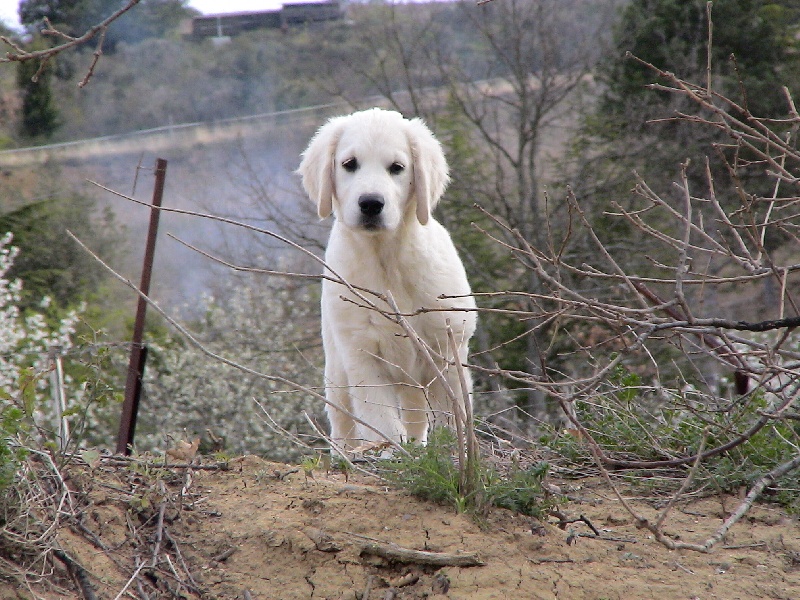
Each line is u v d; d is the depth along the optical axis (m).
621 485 5.85
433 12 22.03
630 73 21.89
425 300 7.30
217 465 5.33
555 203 19.56
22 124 24.89
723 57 22.14
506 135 21.95
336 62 23.23
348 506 4.70
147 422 16.58
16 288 16.09
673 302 4.54
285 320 19.92
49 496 4.48
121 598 4.05
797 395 4.76
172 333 18.92
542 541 4.48
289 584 4.20
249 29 30.12
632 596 4.12
